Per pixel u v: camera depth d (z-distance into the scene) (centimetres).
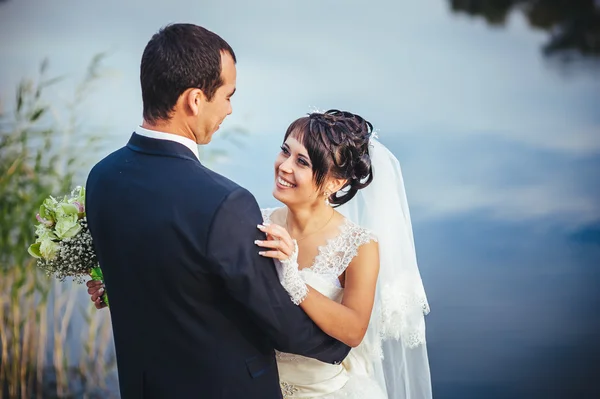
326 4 729
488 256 529
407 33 723
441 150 629
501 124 659
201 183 154
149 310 160
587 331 458
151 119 162
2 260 372
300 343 164
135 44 637
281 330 159
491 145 638
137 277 159
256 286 153
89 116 548
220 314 159
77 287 405
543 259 524
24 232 370
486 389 407
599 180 602
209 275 153
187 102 158
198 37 158
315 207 207
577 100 683
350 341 181
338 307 175
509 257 529
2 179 385
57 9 652
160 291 157
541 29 732
